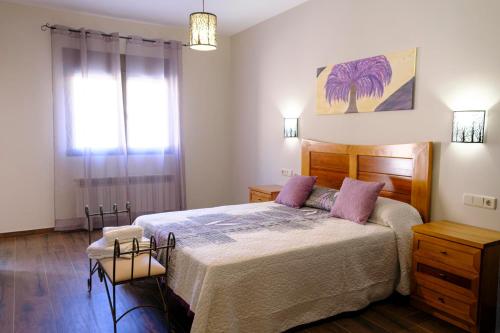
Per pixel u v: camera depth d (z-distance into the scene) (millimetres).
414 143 3143
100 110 4809
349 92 3779
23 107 4531
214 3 4391
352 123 3789
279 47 4785
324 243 2547
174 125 5359
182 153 5453
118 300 2898
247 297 2213
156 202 5309
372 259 2744
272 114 4988
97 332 2443
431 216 3102
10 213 4562
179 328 2492
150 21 5113
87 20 4820
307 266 2443
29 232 4676
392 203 3074
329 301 2547
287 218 3211
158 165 5277
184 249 2422
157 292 3049
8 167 4516
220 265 2152
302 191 3723
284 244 2496
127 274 2318
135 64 5016
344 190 3303
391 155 3326
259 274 2258
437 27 2990
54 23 4629
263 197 4430
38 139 4645
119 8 4578
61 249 4105
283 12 4672
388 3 3369
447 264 2529
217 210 3553
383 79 3422
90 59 4707
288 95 4668
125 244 2621
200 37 3016
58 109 4617
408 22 3205
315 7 4184
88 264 3658
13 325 2518
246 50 5480
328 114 4070
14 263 3676
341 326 2527
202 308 2062
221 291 2119
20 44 4465
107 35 4793
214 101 5855
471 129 2729
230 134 6020
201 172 5844
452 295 2508
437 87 3012
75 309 2746
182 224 3008
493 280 2449
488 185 2717
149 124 5160
